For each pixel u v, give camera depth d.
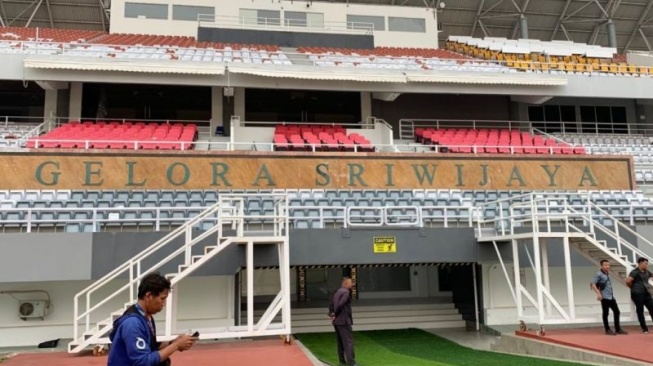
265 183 16.98
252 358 9.39
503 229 13.31
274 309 11.15
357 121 25.05
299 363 8.89
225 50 25.52
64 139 17.86
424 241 13.41
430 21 31.97
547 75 22.77
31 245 12.02
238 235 11.40
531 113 26.92
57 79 19.22
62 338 12.62
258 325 10.91
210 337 10.52
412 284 17.86
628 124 27.55
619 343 10.01
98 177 16.14
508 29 38.94
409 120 24.70
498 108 25.78
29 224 12.81
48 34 28.27
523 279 14.78
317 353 11.16
